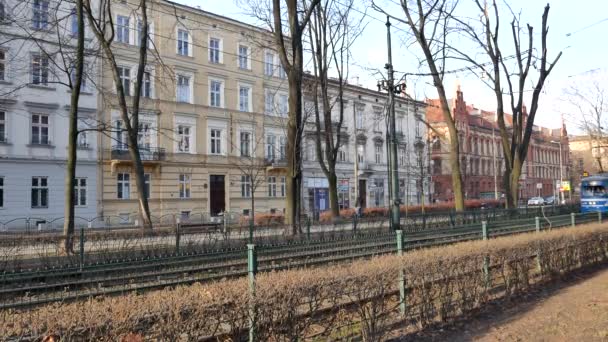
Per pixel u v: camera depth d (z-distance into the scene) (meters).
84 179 31.03
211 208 38.03
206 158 37.75
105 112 31.77
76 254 10.14
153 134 34.72
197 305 4.51
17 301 6.82
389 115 23.80
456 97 69.00
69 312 4.12
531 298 9.35
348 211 34.19
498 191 69.50
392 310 6.58
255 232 13.52
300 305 5.29
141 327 4.16
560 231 12.41
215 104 39.12
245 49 41.22
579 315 8.06
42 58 24.78
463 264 7.84
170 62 35.72
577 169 86.62
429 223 18.58
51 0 25.25
